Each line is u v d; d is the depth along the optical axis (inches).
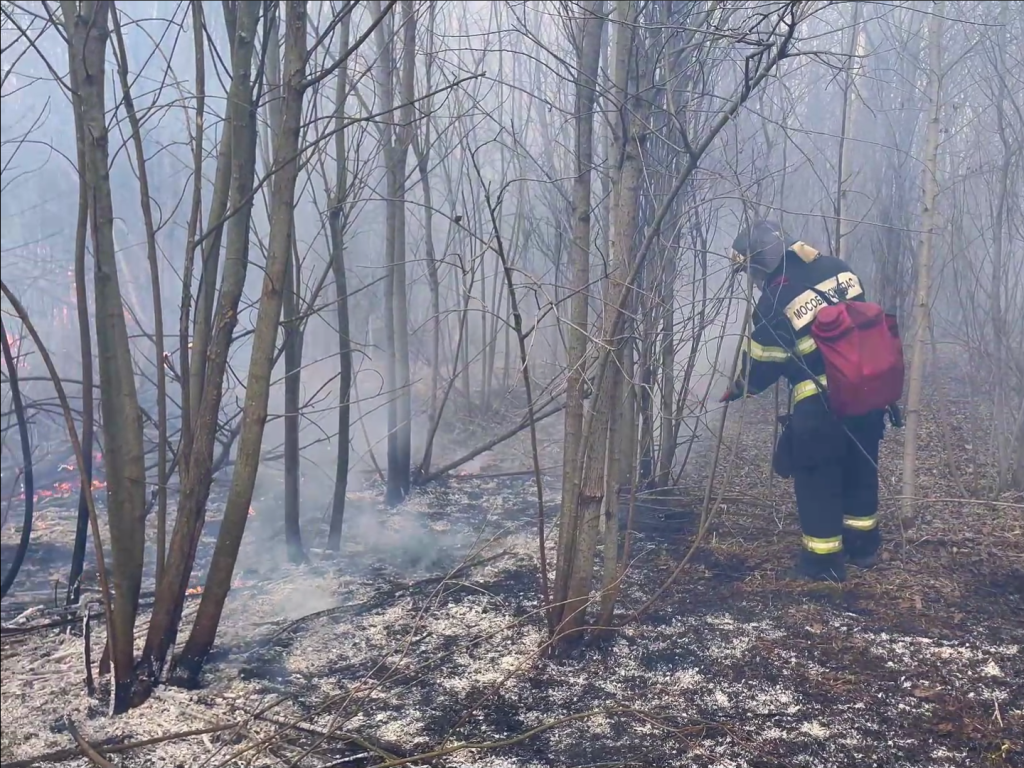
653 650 132.8
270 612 156.4
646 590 155.9
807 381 151.0
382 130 215.6
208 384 125.7
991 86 187.5
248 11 122.8
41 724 120.0
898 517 181.8
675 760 104.7
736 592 152.5
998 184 195.5
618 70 126.4
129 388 120.1
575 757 106.3
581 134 131.6
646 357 157.5
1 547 211.3
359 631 146.3
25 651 146.5
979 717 110.8
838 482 152.7
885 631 135.5
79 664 139.0
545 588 133.6
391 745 111.0
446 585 164.9
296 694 125.0
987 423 229.6
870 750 105.0
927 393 252.2
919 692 117.5
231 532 126.6
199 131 127.2
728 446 235.1
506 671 129.3
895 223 218.7
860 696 117.3
